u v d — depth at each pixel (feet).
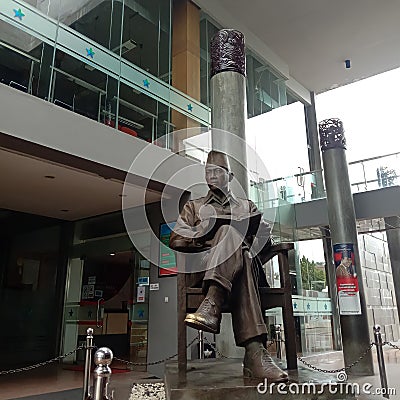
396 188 21.99
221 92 11.96
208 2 25.34
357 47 30.78
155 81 18.26
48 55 14.53
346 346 19.17
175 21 24.11
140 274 20.26
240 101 11.95
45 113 13.53
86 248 24.04
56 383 16.24
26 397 13.60
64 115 14.11
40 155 13.99
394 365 20.43
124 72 17.02
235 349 12.82
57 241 25.18
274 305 7.76
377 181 22.93
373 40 29.94
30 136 12.94
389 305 33.86
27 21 13.89
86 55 15.53
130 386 14.17
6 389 14.96
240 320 6.61
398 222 24.95
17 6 13.69
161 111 18.16
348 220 20.75
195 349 16.22
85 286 23.45
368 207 22.65
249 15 27.45
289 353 7.55
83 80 15.69
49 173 16.35
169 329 17.97
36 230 24.25
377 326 13.24
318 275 28.53
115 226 22.80
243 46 12.76
